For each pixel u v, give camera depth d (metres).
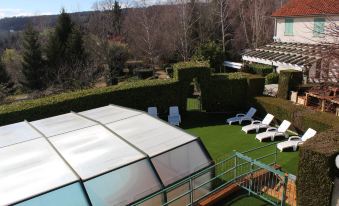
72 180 9.19
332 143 9.22
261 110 21.00
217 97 22.80
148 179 10.27
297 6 31.56
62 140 11.71
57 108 18.56
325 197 8.79
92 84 31.02
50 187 8.89
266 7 49.97
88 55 42.69
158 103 22.00
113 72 37.59
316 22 28.11
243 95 22.72
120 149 11.02
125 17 61.09
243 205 11.23
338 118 16.20
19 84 44.28
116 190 9.65
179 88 22.34
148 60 48.31
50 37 45.81
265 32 46.94
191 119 21.86
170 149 11.20
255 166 13.70
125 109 15.13
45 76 41.94
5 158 10.53
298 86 21.16
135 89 21.02
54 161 10.23
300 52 26.34
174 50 48.12
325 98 18.17
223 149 16.41
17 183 9.16
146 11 52.03
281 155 15.26
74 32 45.25
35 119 17.91
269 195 11.76
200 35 48.62
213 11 51.34
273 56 28.77
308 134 15.84
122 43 49.06
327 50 14.29
